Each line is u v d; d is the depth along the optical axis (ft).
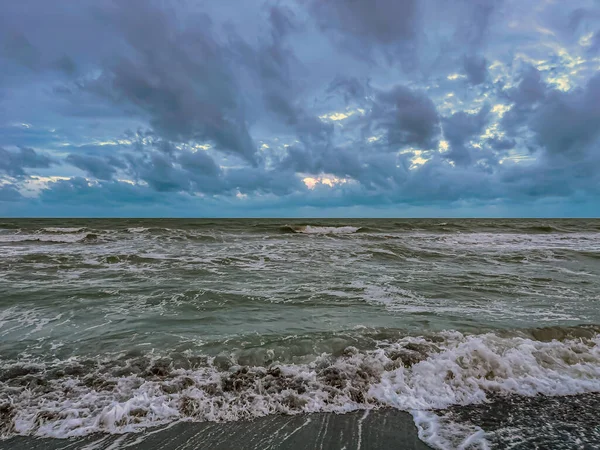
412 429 11.76
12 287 28.40
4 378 13.85
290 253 48.14
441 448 10.80
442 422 12.18
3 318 20.95
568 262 43.91
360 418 12.35
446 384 14.33
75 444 10.71
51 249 49.85
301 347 16.93
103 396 12.88
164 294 26.48
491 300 26.02
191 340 17.70
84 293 26.63
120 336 18.24
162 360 15.51
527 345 17.07
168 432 11.34
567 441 11.12
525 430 11.74
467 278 33.63
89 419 11.74
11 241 58.03
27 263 38.58
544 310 23.54
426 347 16.92
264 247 54.29
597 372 15.57
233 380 14.06
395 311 22.95
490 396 13.87
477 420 12.31
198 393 13.21
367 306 24.09
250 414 12.40
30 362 15.23
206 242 60.44
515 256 47.50
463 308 23.84
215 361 15.49
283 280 32.04
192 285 29.55
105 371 14.55
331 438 11.23
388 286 30.04
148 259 41.24
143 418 11.88
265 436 11.29
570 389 14.38
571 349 17.25
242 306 23.80
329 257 45.47
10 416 11.75
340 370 14.88
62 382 13.69
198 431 11.44
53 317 21.22
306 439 11.16
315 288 29.07
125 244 56.24
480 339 17.60
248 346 16.98
